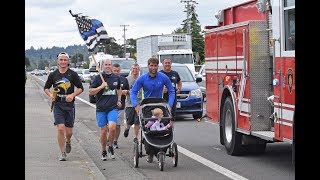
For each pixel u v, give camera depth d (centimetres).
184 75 2022
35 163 1018
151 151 1025
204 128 1709
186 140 1431
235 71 1134
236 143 1149
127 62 2878
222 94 1213
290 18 895
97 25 1141
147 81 1051
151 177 957
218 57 1241
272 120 1050
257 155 1173
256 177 942
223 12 1282
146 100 1031
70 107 1070
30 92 4091
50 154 1122
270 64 1059
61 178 889
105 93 1101
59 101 1062
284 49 909
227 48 1179
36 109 2327
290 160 1105
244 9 1180
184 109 1920
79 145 1277
